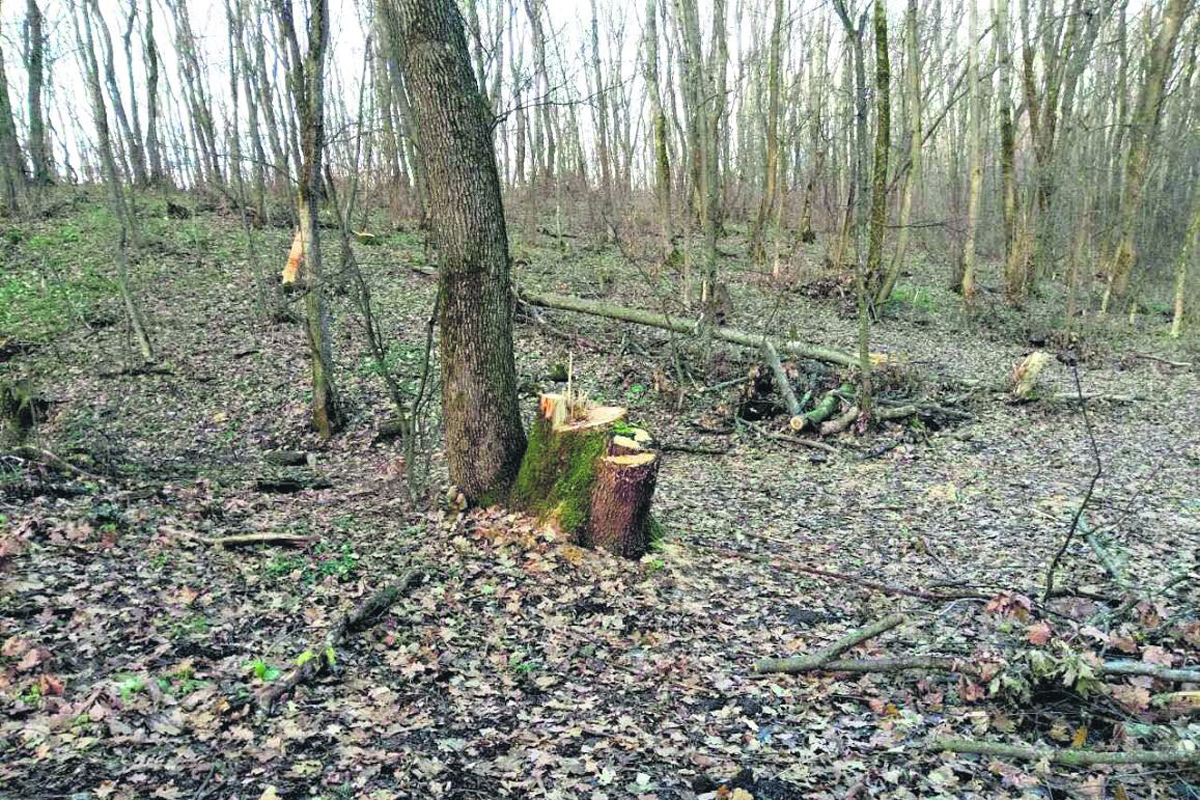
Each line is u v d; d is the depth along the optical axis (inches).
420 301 616.7
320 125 382.9
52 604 177.2
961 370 587.2
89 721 135.8
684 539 267.3
